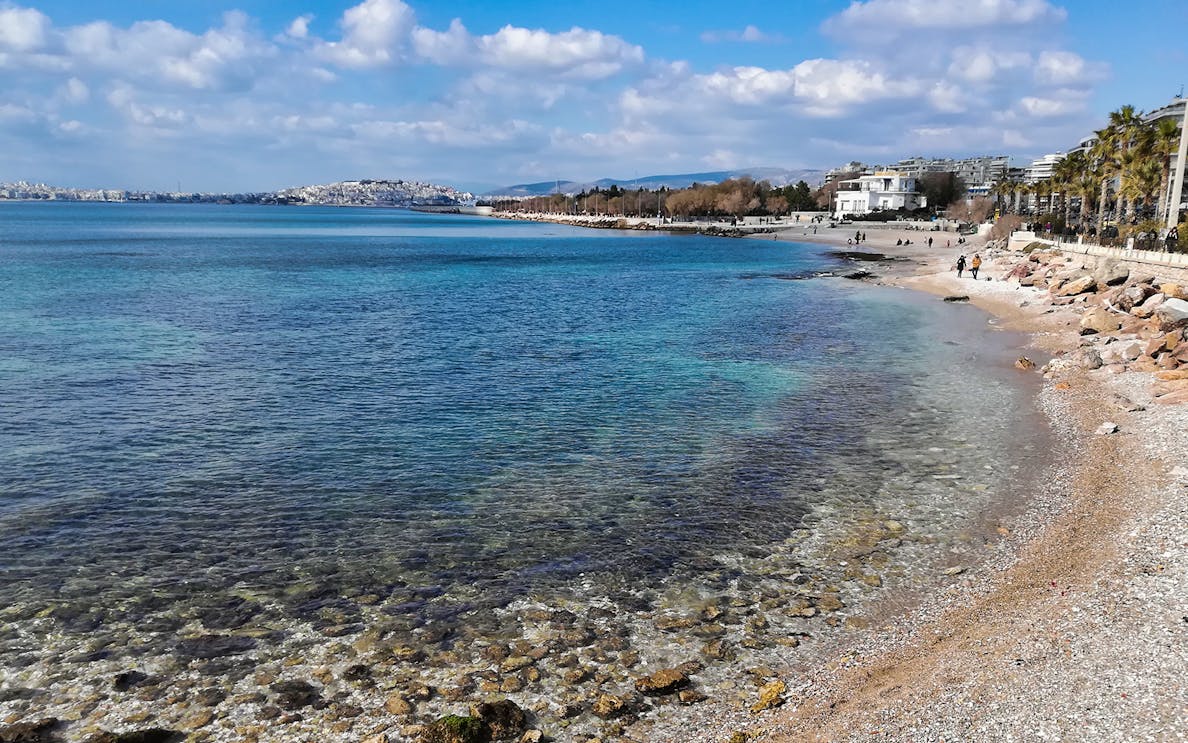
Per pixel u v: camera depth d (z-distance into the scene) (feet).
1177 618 35.22
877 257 316.19
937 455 67.15
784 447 70.38
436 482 62.13
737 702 33.50
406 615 41.68
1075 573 42.55
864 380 96.94
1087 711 28.66
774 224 583.99
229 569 47.14
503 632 39.86
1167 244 152.76
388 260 324.60
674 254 363.56
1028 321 137.39
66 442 72.02
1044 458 64.85
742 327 141.90
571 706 33.47
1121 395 81.10
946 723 28.99
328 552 49.44
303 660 37.37
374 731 31.91
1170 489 53.26
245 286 215.72
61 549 49.70
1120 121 223.10
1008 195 465.88
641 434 74.95
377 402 87.20
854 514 54.70
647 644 38.52
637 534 51.93
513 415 81.76
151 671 36.52
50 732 31.99
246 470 64.85
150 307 167.43
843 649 37.58
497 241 487.61
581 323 148.46
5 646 38.58
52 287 201.98
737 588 44.32
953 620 39.24
